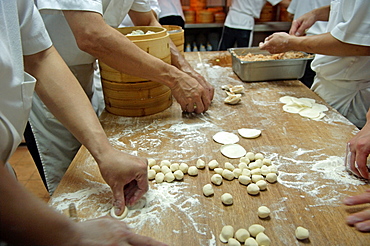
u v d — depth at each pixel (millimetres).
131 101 1137
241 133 1001
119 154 697
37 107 1230
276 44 1394
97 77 1590
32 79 660
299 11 2645
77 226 390
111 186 677
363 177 754
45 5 853
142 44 1060
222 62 1947
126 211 664
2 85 569
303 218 640
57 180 1363
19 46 609
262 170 790
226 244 586
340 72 1264
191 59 2043
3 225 334
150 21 1521
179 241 593
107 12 1196
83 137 709
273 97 1330
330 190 724
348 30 1062
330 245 571
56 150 1331
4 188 328
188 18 3336
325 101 1378
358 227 600
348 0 1084
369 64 1204
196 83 1111
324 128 1025
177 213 667
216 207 683
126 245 420
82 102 737
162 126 1088
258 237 580
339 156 859
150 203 701
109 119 1159
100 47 926
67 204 694
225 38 3227
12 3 590
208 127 1068
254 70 1497
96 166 839
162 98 1197
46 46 727
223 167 836
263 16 3244
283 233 603
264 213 635
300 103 1204
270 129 1036
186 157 886
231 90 1373
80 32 896
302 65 1516
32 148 1425
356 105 1365
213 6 3578
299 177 776
